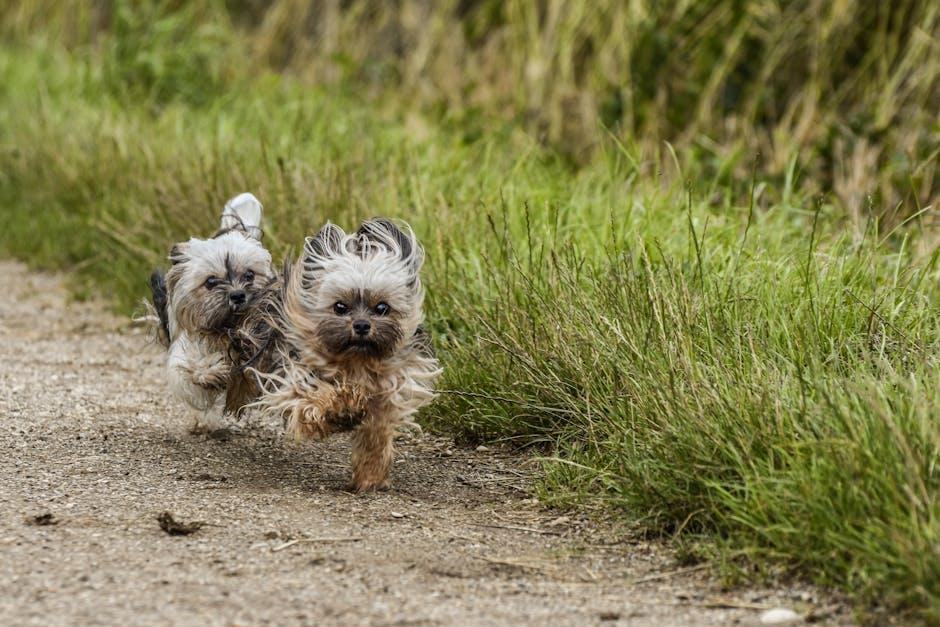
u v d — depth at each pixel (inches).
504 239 468.8
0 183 847.7
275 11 1073.5
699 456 323.6
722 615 277.4
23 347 564.1
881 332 388.2
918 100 675.4
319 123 774.5
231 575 290.4
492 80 891.4
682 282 395.2
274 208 583.5
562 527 341.7
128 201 694.5
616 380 375.6
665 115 748.0
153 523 328.8
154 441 424.8
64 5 1221.1
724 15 757.9
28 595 272.2
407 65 950.4
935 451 287.0
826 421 310.5
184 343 423.5
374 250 371.6
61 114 895.1
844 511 289.7
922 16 710.5
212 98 940.0
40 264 729.0
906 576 269.9
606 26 821.2
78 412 457.1
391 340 363.9
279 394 362.3
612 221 444.5
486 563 309.7
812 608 279.0
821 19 733.3
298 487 376.5
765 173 666.2
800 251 470.9
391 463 378.3
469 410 431.8
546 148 756.6
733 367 364.8
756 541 301.4
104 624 257.0
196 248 421.7
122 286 639.8
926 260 464.1
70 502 344.8
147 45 1012.5
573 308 410.3
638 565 310.8
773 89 733.9
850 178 644.1
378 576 295.0
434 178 614.5
